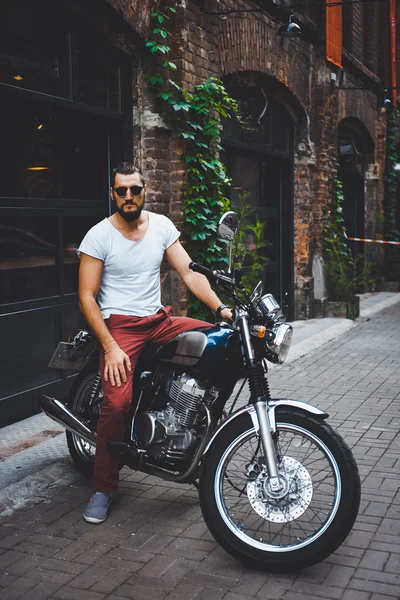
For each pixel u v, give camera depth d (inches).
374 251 583.8
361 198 573.6
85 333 151.9
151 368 142.5
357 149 561.6
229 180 277.4
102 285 144.3
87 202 232.5
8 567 121.7
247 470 126.7
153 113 252.1
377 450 181.0
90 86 227.8
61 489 156.1
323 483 157.1
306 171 412.2
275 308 128.8
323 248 435.5
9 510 145.2
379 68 569.3
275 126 384.8
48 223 215.6
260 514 123.3
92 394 159.0
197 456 131.6
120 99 242.7
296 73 383.9
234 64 308.3
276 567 117.3
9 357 201.9
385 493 152.2
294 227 410.0
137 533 135.0
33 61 203.3
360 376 270.2
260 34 332.2
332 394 241.6
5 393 201.6
